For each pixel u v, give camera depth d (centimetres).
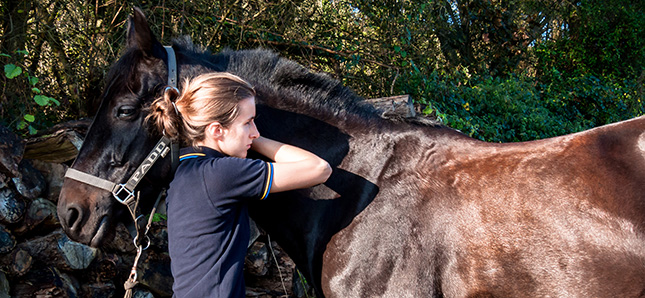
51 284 255
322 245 175
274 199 183
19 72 278
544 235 152
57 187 274
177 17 437
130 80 168
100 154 167
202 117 149
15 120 343
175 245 146
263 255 322
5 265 245
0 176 248
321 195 178
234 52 194
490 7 873
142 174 163
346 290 169
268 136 184
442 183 168
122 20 415
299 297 340
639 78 1070
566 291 148
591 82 998
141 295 293
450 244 160
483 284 157
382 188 172
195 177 148
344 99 189
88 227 166
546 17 1086
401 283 162
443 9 668
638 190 148
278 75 188
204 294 141
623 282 144
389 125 184
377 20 543
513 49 942
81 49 405
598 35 1076
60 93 411
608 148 159
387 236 165
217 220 145
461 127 515
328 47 521
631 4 1121
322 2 530
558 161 161
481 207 161
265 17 470
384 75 547
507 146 173
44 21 404
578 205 151
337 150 180
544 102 886
